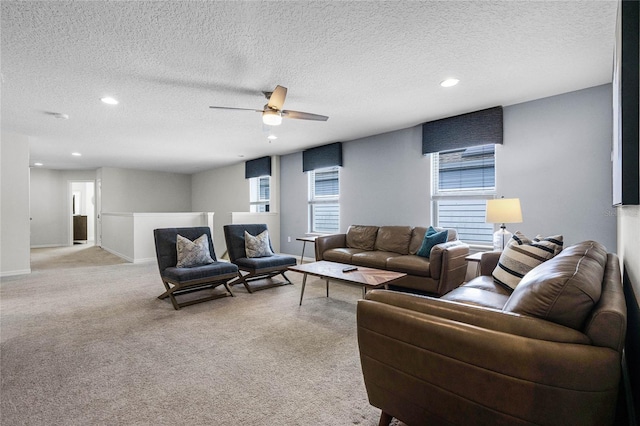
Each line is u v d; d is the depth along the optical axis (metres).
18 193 4.79
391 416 1.37
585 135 3.20
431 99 3.47
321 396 1.68
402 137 4.72
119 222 6.76
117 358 2.10
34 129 4.55
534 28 2.13
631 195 1.19
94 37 2.19
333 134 5.03
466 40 2.28
